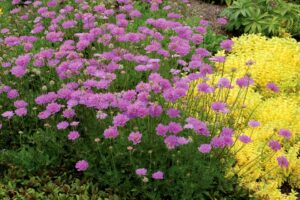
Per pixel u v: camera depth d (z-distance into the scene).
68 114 2.03
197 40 2.39
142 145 2.00
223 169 2.01
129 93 1.98
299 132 2.31
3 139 2.19
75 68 2.13
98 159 2.01
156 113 1.91
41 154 2.02
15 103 2.13
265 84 2.66
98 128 2.10
